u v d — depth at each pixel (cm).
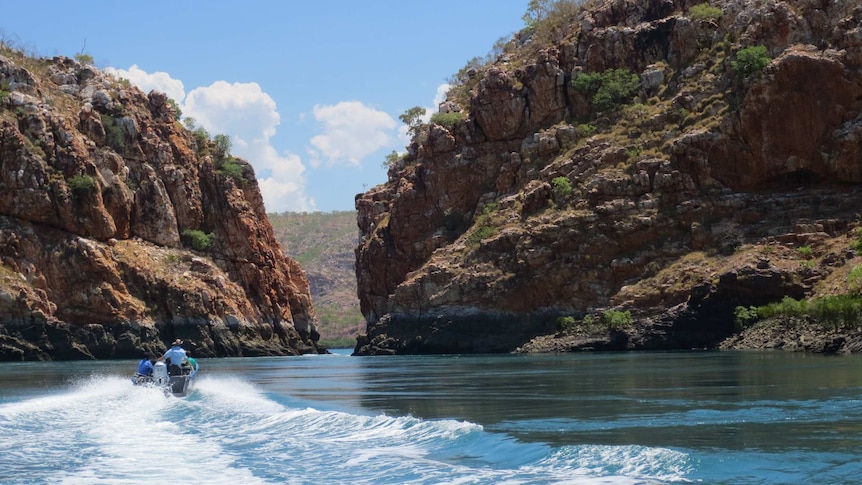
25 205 11569
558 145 11169
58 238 11638
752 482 1861
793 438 2358
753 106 9694
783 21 10188
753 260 8675
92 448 2662
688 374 4819
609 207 9869
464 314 10219
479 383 4894
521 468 2134
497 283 10125
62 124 12244
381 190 13525
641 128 10544
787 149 9631
